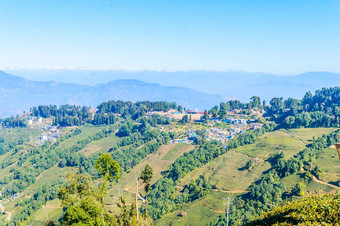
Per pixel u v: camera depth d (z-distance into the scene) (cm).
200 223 11025
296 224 2252
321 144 14550
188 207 12681
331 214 2208
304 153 13675
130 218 5269
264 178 12794
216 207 11956
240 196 12175
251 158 16338
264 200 10569
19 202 17800
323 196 2662
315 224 2119
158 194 14475
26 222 14775
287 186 11781
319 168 12000
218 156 17850
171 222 11625
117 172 5447
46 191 17438
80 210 4503
